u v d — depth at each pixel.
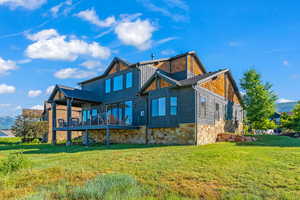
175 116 16.64
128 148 14.62
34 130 30.81
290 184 6.44
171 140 16.88
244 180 6.87
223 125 20.64
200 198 5.99
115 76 22.33
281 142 16.25
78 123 20.58
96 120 19.92
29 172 8.68
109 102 22.62
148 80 18.61
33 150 17.05
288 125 31.16
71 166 9.28
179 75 20.78
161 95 17.69
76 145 20.08
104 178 7.30
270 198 5.69
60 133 31.53
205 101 17.33
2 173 8.63
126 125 19.05
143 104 19.31
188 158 9.43
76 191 6.46
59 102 23.75
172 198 5.94
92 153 12.48
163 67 21.45
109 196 6.06
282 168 7.74
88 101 22.69
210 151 10.48
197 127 15.59
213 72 21.11
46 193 6.57
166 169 8.15
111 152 12.36
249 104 25.50
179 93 16.66
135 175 7.82
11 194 6.67
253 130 26.92
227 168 7.92
